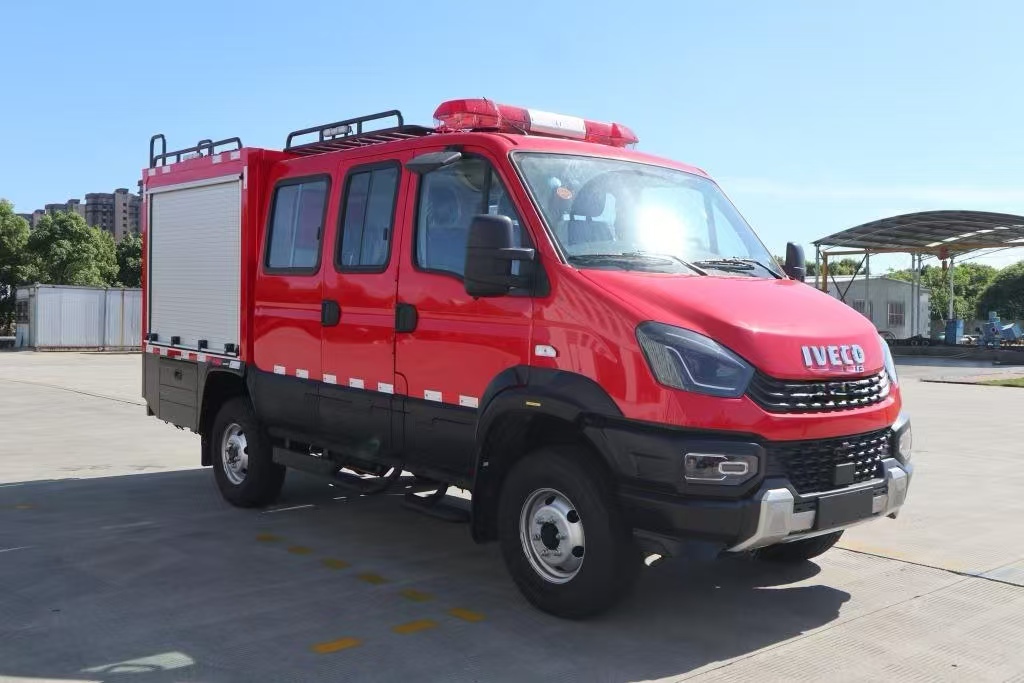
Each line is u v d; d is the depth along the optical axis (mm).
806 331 4496
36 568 5609
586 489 4473
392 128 6156
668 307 4410
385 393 5680
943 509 7539
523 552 4840
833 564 5891
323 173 6348
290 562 5809
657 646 4410
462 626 4648
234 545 6211
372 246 5852
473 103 5719
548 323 4672
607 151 5633
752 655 4316
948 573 5699
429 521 6957
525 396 4645
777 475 4242
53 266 62531
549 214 4922
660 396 4207
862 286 44750
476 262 4617
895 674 4125
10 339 52562
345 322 5992
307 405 6371
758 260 5684
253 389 6926
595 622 4730
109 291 37969
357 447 6000
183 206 7844
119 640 4406
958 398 18141
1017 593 5305
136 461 9750
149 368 8383
